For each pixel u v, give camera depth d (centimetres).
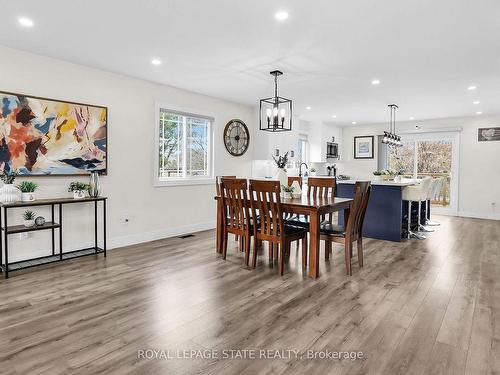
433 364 188
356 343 209
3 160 346
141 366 184
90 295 283
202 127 579
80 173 405
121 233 455
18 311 251
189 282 315
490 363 189
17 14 273
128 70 425
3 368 181
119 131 446
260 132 657
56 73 383
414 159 830
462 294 289
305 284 312
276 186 331
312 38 315
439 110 677
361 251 369
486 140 730
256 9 261
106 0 250
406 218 605
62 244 397
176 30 301
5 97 345
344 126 920
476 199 746
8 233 322
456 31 297
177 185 527
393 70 412
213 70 419
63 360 189
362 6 254
